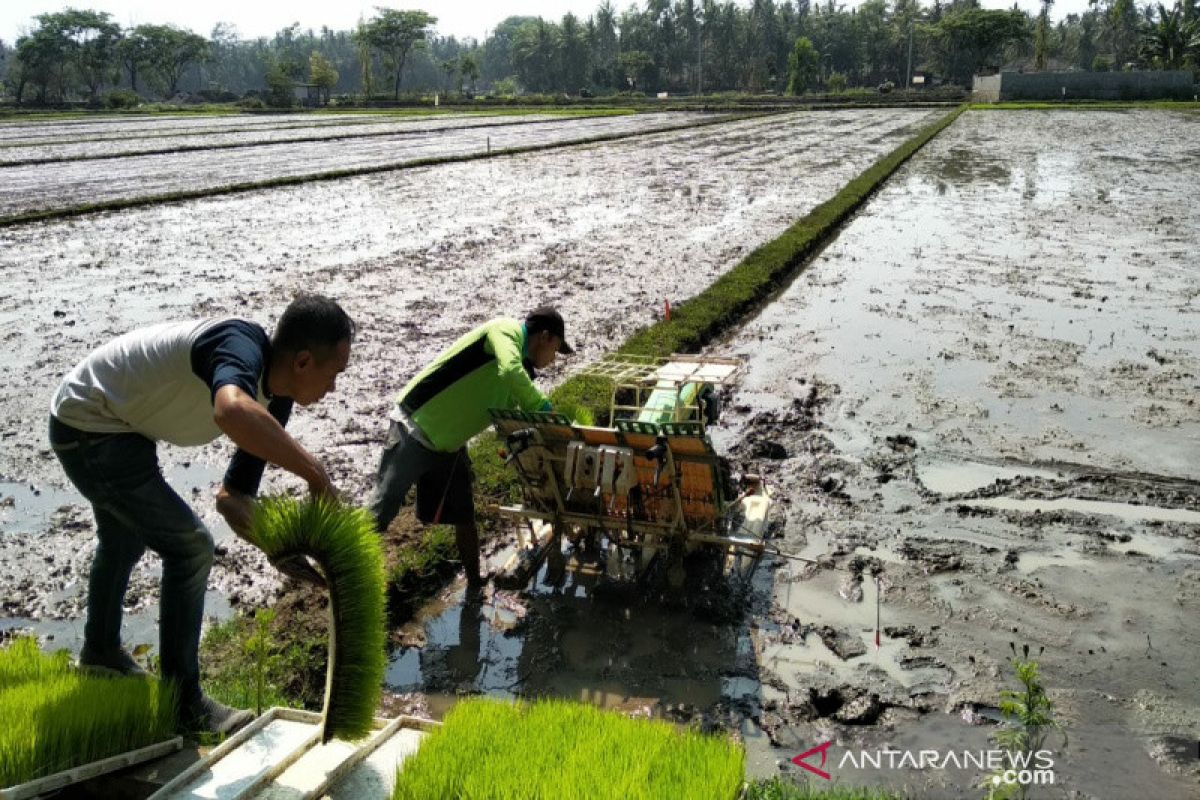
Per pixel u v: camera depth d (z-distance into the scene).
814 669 5.05
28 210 22.00
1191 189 24.92
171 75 122.50
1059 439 8.29
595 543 6.09
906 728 4.59
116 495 3.59
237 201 23.80
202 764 3.34
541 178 28.45
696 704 4.79
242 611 5.55
